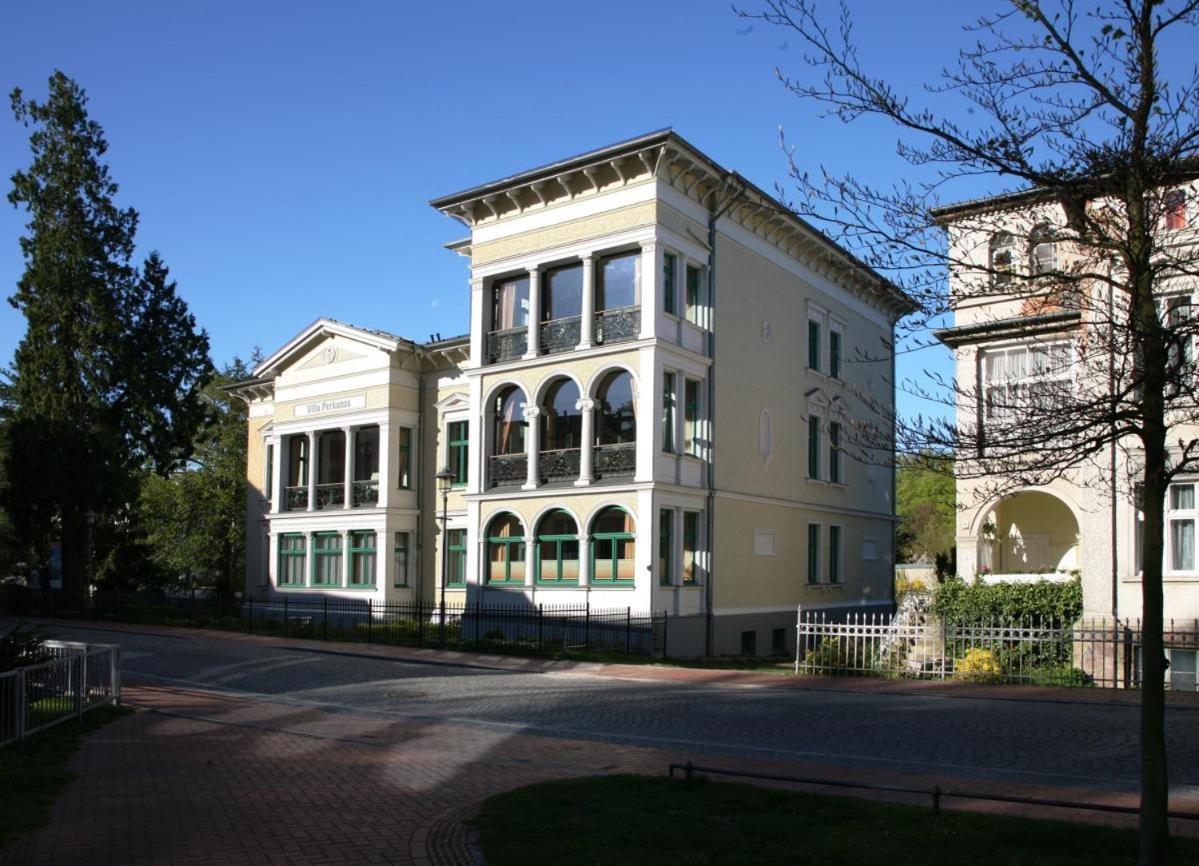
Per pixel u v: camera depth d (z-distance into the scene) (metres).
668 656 25.70
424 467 35.78
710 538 28.00
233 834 8.07
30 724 12.26
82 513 37.69
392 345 34.75
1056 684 18.45
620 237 27.11
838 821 8.02
